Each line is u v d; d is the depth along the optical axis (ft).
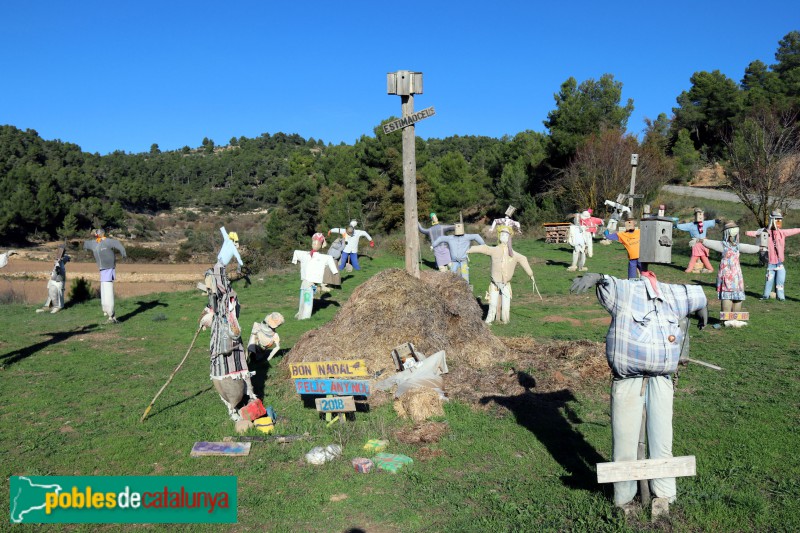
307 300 45.96
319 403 23.75
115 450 21.79
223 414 25.30
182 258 181.16
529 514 16.61
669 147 219.41
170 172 624.59
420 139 200.13
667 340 15.64
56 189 351.46
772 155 89.25
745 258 72.02
